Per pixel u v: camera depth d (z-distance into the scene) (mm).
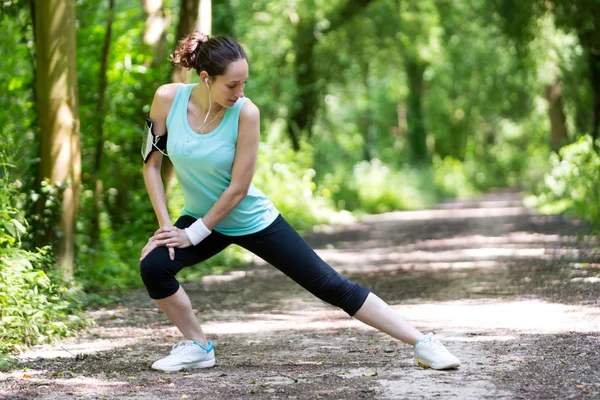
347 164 38250
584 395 4562
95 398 4727
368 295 5324
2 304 6598
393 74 45812
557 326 6859
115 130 12445
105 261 11211
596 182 18094
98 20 12766
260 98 24625
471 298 8898
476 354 5832
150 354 6223
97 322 7969
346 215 26938
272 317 8211
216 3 20344
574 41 24891
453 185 47875
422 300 8984
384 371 5340
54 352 6312
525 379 4992
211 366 5625
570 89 27609
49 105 9188
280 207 22281
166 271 5254
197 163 5129
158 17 13469
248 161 5098
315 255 5270
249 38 25125
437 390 4762
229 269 13234
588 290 8852
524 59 25734
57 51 9195
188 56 5133
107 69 12430
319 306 8961
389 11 31328
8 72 11367
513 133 55719
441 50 36031
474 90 43844
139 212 12852
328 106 39281
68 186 9273
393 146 53531
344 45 31797
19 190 9164
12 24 11289
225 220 5207
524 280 10086
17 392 4906
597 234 15570
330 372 5359
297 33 28375
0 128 10656
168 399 4684
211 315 8414
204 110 5117
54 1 9156
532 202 30547
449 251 14992
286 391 4828
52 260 8734
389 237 19328
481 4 26859
